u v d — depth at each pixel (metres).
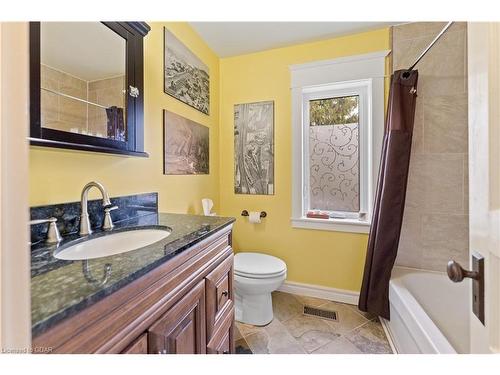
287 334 1.50
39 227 0.78
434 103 1.64
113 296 0.49
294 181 2.01
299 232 2.02
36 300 0.42
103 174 1.05
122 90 1.06
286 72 2.01
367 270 1.68
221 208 2.24
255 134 2.12
